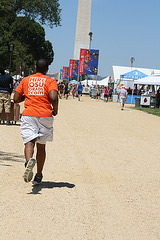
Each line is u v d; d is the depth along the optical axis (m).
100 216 4.21
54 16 47.16
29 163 4.53
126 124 16.12
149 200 4.98
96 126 14.41
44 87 5.00
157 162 7.87
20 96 5.16
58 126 13.52
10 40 65.69
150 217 4.30
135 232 3.81
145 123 17.27
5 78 12.20
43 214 4.15
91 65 45.31
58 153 8.17
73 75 55.34
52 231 3.67
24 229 3.68
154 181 6.09
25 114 4.98
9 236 3.48
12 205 4.38
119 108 28.06
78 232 3.69
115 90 55.47
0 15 38.59
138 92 39.88
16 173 6.00
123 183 5.84
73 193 5.08
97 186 5.55
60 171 6.43
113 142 10.48
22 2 43.44
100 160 7.69
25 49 70.38
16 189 5.09
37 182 5.40
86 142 10.14
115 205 4.66
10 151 7.95
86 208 4.47
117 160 7.81
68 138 10.66
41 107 4.98
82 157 7.89
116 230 3.82
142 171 6.84
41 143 5.12
